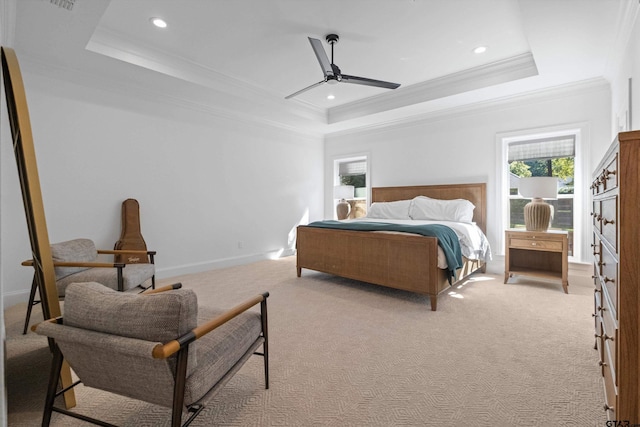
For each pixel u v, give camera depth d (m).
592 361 1.91
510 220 4.32
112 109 3.62
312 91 4.49
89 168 3.46
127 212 3.69
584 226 3.65
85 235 3.44
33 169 1.53
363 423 1.41
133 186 3.80
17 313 2.75
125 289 2.46
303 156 6.00
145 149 3.90
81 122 3.39
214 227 4.64
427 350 2.08
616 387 1.00
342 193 5.68
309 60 3.48
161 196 4.06
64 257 2.47
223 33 2.93
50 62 3.10
